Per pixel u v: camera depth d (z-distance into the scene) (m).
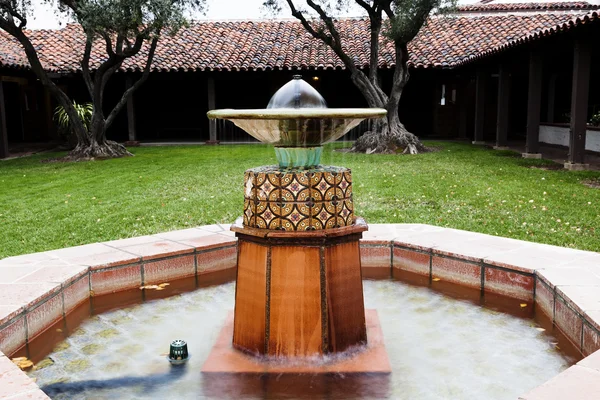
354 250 2.84
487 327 3.21
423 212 6.43
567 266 3.55
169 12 12.33
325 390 2.48
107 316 3.46
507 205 6.77
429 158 12.57
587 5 19.61
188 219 6.21
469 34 18.31
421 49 17.78
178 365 2.76
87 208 7.08
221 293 3.89
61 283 3.36
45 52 18.17
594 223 5.64
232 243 4.38
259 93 19.59
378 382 2.55
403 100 19.62
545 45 11.48
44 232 5.69
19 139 19.92
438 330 3.17
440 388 2.49
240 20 20.92
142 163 12.41
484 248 4.04
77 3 12.46
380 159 12.59
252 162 12.20
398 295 3.80
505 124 14.77
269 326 2.73
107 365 2.77
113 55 13.49
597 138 13.51
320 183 2.68
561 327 3.09
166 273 4.07
